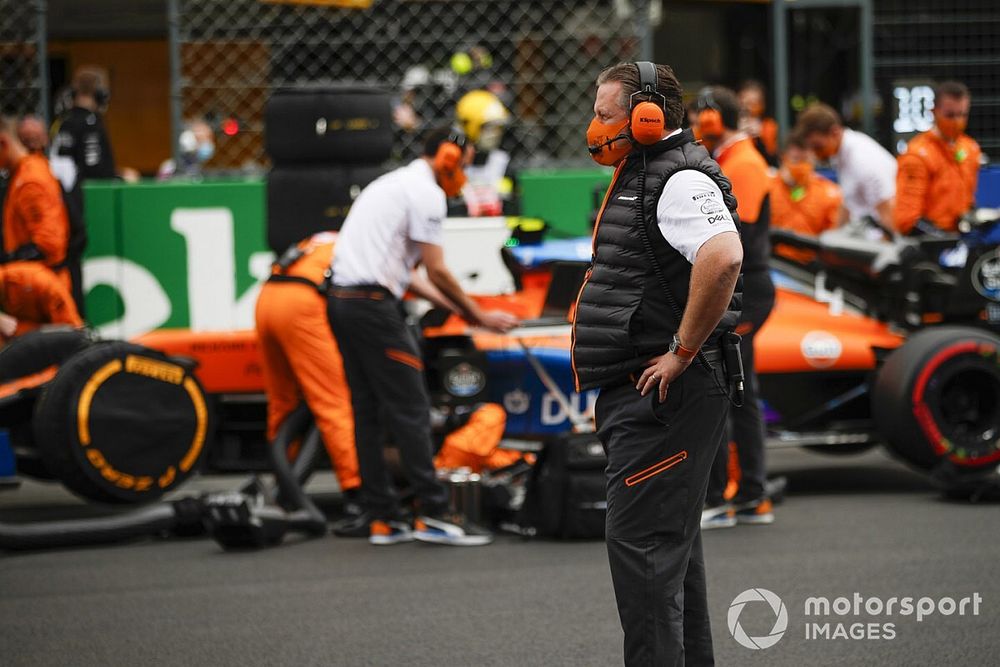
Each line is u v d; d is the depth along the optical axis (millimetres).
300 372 25656
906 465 29547
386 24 37188
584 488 24516
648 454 13750
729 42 42594
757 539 24250
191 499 25938
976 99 42156
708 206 13391
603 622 19141
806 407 28562
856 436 28438
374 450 24703
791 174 34344
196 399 26141
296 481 25828
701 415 13773
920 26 42219
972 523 25391
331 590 21344
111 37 43000
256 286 32344
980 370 27188
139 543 25703
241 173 35781
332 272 24250
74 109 34031
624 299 13852
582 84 37344
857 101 41875
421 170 24172
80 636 19016
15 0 33656
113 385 25359
